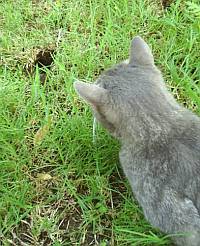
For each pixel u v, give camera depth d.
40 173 0.69
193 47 0.77
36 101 0.73
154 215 0.60
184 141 0.59
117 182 0.68
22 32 0.80
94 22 0.80
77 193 0.68
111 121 0.61
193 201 0.58
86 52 0.77
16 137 0.70
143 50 0.63
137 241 0.62
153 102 0.60
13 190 0.67
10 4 0.82
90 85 0.60
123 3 0.80
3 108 0.72
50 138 0.70
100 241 0.64
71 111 0.73
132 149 0.61
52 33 0.80
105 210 0.65
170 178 0.59
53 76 0.75
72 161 0.69
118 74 0.62
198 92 0.71
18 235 0.65
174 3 0.82
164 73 0.75
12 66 0.77
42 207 0.67
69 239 0.65
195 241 0.59
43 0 0.83
